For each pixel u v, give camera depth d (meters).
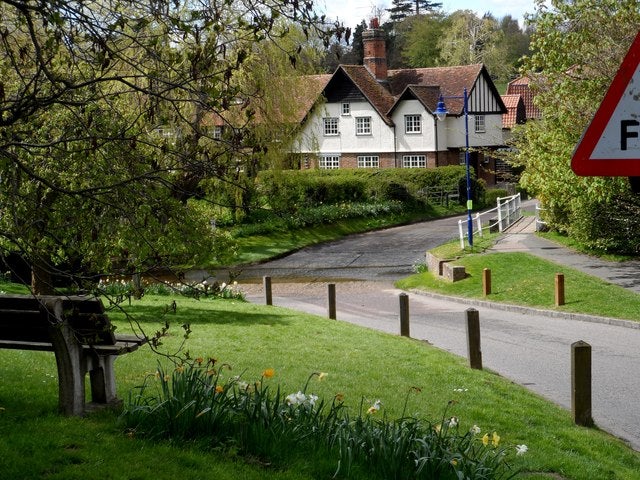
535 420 10.80
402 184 54.53
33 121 10.23
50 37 6.34
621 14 24.39
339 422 7.79
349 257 40.38
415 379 12.69
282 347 14.86
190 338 15.25
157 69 7.18
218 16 6.48
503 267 28.95
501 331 19.89
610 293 23.48
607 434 10.81
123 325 16.75
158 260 7.44
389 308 25.41
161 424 7.55
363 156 65.50
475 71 66.69
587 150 4.20
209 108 6.62
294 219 46.12
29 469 6.39
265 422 7.47
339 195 52.72
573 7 25.02
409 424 7.57
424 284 30.02
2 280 24.22
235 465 6.90
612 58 24.78
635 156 4.15
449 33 108.69
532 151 28.03
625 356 16.36
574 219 31.88
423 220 53.97
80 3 6.33
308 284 33.19
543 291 24.69
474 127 66.94
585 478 8.53
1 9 7.83
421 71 68.94
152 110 6.93
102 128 8.83
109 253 12.08
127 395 9.43
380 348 15.62
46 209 7.58
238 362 12.92
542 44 25.55
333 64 78.19
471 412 10.71
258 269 38.03
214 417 7.50
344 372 12.84
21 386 9.36
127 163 8.20
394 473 7.00
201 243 12.88
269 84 29.83
